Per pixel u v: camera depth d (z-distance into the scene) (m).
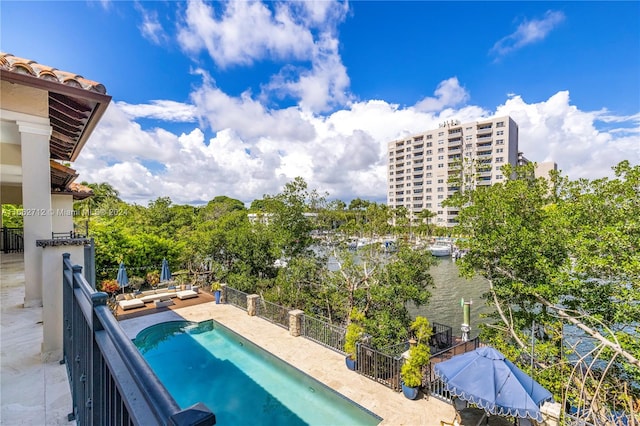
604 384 6.75
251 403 8.03
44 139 4.38
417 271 14.07
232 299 15.91
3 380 2.96
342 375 8.90
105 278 18.25
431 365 9.27
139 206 32.78
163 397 0.76
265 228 20.22
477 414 7.22
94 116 5.02
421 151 68.50
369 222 20.25
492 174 59.03
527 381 6.14
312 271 16.45
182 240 23.70
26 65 3.77
